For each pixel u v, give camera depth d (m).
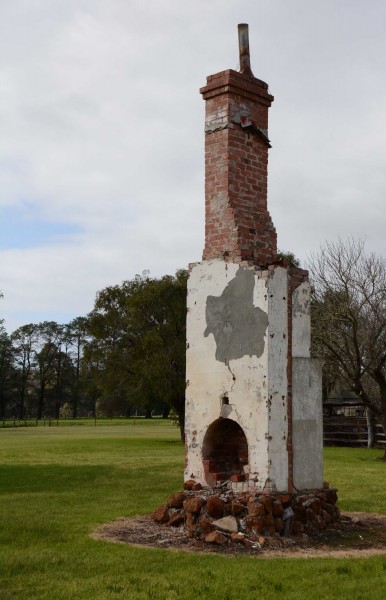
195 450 11.55
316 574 8.08
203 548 9.50
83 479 19.14
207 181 11.98
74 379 111.19
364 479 19.20
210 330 11.55
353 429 37.66
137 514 12.37
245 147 11.97
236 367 11.09
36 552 9.17
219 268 11.57
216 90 11.92
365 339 28.77
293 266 11.55
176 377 40.25
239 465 11.71
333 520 11.16
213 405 11.34
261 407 10.64
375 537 10.59
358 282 30.34
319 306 30.70
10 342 108.81
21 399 109.19
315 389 11.38
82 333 111.19
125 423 79.19
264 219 12.03
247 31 12.45
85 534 10.48
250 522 10.02
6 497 15.10
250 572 8.10
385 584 7.67
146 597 7.13
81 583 7.66
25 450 31.98
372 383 35.19
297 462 10.91
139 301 41.75
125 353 43.34
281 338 10.92
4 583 7.69
